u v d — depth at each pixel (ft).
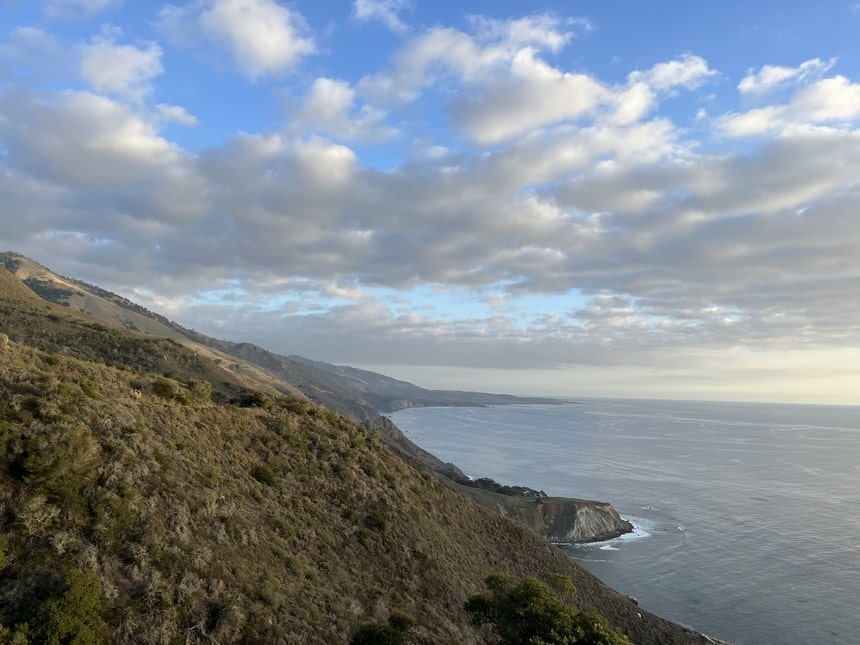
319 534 96.12
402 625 76.18
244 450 110.01
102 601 52.85
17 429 62.85
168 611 56.24
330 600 77.36
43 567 52.39
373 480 129.90
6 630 44.29
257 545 79.15
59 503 60.03
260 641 61.21
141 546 61.52
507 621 75.10
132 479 69.62
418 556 106.63
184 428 98.58
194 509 75.05
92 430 73.82
